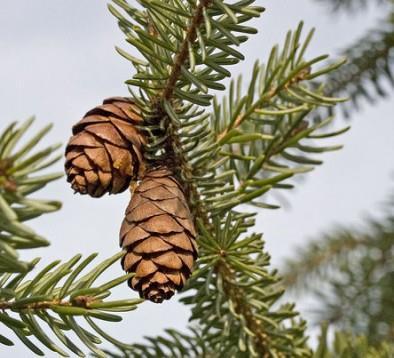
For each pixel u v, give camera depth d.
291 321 0.60
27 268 0.46
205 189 0.56
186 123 0.54
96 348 0.49
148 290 0.51
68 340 0.49
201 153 0.55
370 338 0.75
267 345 0.58
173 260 0.51
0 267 0.47
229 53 0.51
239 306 0.58
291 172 0.56
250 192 0.57
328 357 0.63
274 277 0.58
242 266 0.56
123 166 0.52
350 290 0.79
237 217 0.56
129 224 0.52
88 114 0.53
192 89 0.54
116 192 0.53
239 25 0.51
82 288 0.49
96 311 0.49
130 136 0.53
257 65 0.57
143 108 0.53
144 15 0.53
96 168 0.52
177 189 0.53
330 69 0.57
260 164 0.59
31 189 0.44
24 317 0.49
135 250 0.52
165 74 0.52
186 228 0.52
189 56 0.51
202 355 0.61
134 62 0.53
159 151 0.55
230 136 0.55
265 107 0.59
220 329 0.59
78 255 0.49
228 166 0.59
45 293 0.49
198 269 0.56
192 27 0.51
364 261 0.83
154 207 0.52
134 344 0.61
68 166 0.52
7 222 0.45
